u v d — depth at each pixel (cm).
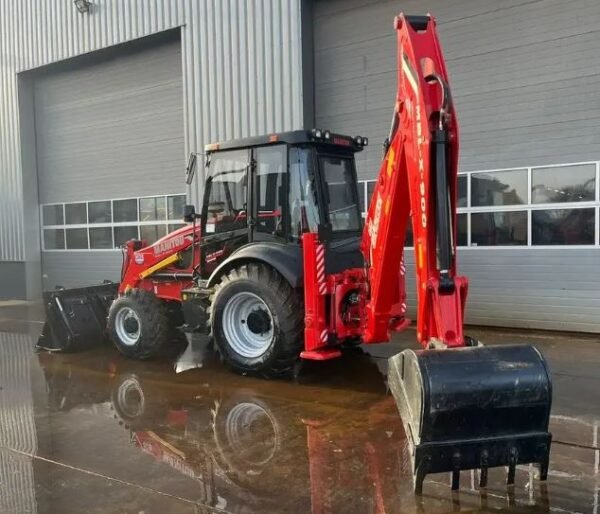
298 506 326
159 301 674
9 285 1352
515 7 782
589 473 355
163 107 1126
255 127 968
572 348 677
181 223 1112
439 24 840
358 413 473
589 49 737
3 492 352
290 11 921
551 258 771
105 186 1227
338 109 934
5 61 1311
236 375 598
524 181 787
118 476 371
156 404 514
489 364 309
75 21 1183
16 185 1327
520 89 785
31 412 502
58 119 1291
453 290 342
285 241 565
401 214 439
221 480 361
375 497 333
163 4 1057
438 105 353
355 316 549
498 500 326
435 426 303
